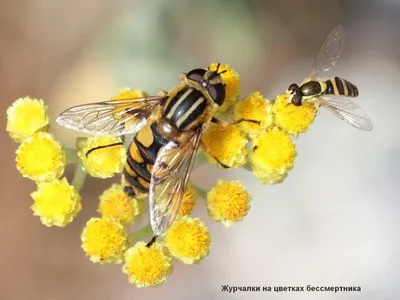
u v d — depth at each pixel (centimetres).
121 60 17
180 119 13
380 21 17
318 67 14
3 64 17
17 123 14
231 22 17
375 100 17
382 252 17
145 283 13
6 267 17
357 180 17
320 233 17
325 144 17
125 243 13
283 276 17
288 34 17
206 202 13
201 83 13
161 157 13
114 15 17
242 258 17
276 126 13
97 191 17
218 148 13
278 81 17
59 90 17
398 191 17
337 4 17
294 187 17
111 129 13
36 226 17
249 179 17
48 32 17
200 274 17
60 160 13
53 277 17
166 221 12
